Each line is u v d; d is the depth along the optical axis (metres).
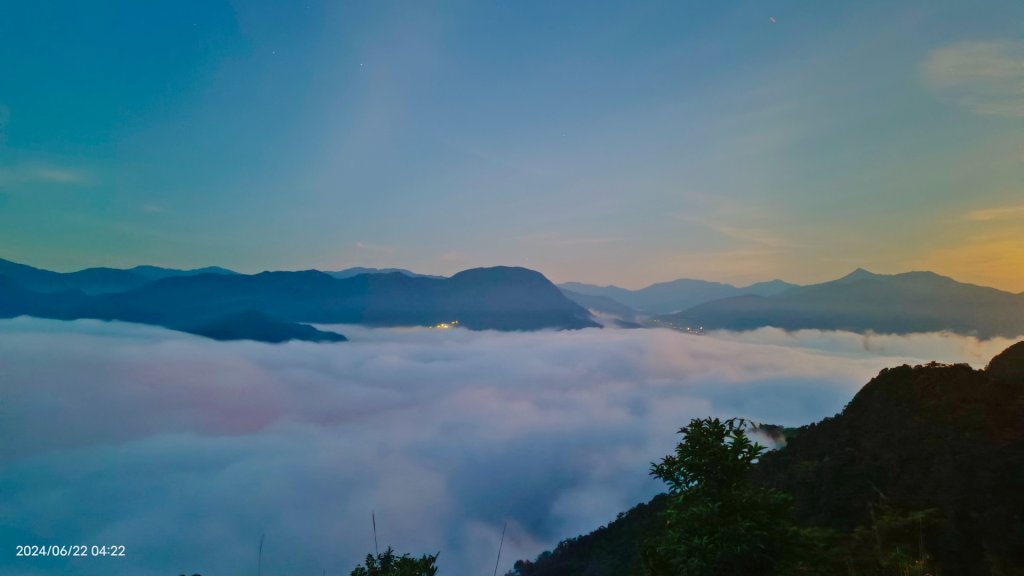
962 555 11.13
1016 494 12.48
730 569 8.02
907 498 14.12
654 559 8.57
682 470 8.85
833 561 9.84
